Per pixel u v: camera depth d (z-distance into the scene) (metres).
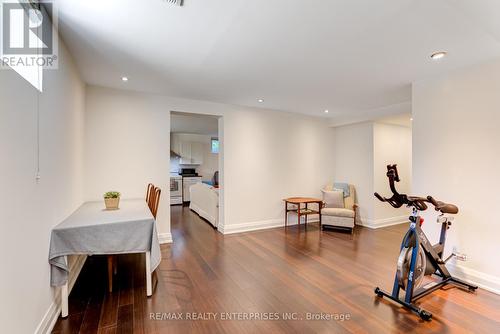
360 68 2.77
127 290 2.41
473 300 2.28
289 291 2.41
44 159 1.79
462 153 2.69
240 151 4.68
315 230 4.78
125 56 2.48
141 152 3.77
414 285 2.18
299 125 5.36
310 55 2.45
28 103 1.52
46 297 1.80
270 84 3.34
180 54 2.44
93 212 2.64
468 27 1.92
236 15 1.79
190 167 8.62
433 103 2.95
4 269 1.24
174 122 6.41
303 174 5.43
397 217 5.39
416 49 2.31
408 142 5.64
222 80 3.18
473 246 2.60
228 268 2.94
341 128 5.72
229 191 4.58
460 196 2.70
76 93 2.81
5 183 1.25
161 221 3.92
